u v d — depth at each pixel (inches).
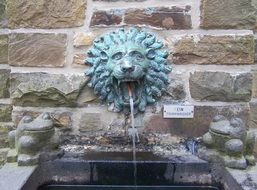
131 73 80.4
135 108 88.6
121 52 82.6
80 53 87.8
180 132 90.0
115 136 89.9
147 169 82.8
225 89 87.9
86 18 87.2
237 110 89.2
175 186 83.1
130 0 86.7
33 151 81.5
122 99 87.5
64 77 88.3
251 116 104.0
